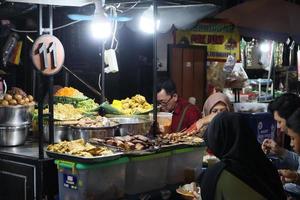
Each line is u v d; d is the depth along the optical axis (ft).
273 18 21.67
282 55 32.30
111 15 17.48
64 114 15.42
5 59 20.38
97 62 26.37
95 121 14.98
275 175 9.11
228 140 9.09
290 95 11.78
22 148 14.82
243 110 21.94
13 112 14.70
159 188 13.37
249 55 29.09
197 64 26.32
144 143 12.89
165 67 25.82
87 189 11.41
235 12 21.91
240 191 8.61
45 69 13.25
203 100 26.73
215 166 9.11
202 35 26.23
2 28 20.36
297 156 13.94
